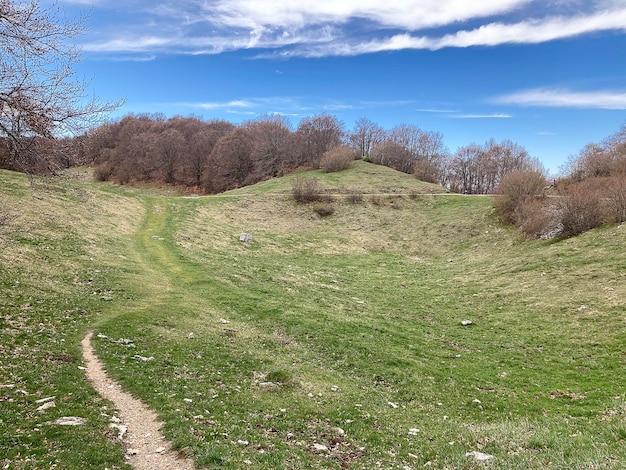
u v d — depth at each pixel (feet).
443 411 56.59
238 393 53.11
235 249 177.68
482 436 44.32
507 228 199.11
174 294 104.06
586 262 126.31
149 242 158.92
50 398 42.70
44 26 43.91
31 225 124.26
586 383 64.54
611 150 239.71
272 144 399.44
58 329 68.13
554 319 96.73
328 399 55.98
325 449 39.52
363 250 208.44
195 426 40.29
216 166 414.82
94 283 99.45
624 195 145.89
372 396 60.08
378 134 522.47
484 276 143.84
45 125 46.11
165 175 437.17
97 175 425.28
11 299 75.51
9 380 45.83
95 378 51.70
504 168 440.04
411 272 167.73
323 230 237.04
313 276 149.89
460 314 111.14
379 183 330.34
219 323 87.35
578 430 45.37
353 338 86.22
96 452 33.17
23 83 44.78
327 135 453.17
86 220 154.61
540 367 73.61
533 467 33.86
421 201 282.36
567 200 160.15
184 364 61.67
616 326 84.94
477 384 67.26
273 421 45.24
